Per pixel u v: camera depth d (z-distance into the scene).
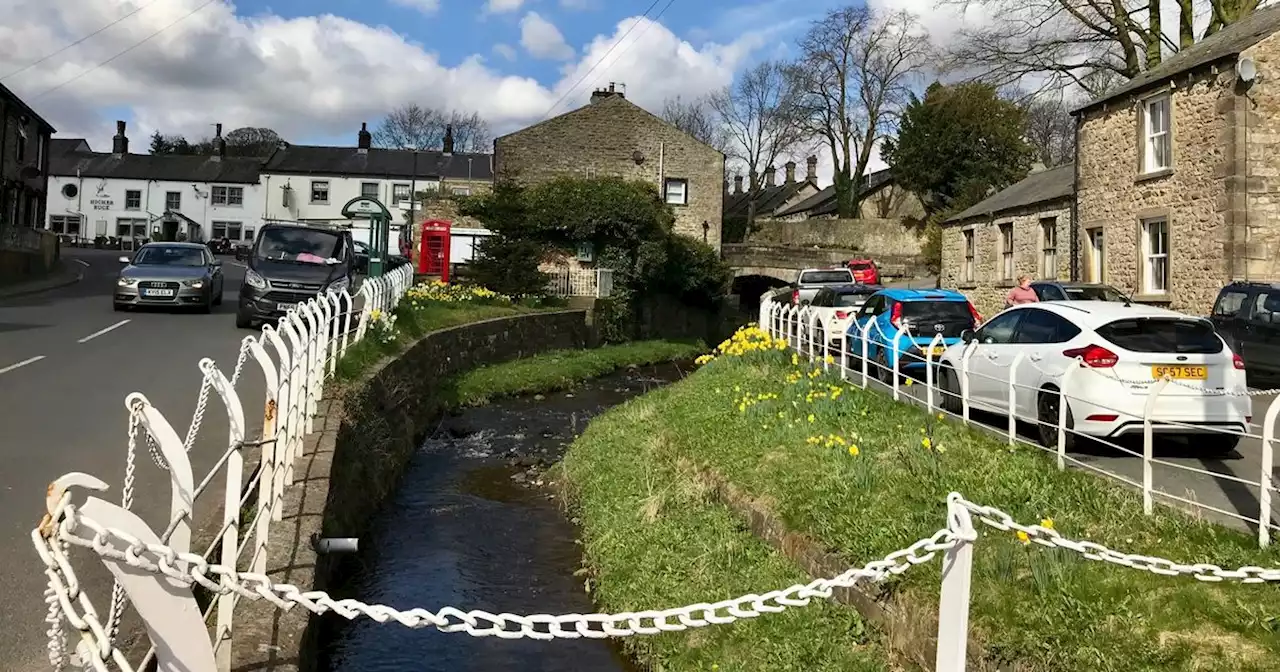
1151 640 4.31
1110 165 20.39
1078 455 8.77
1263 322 13.62
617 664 6.66
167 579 2.99
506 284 27.91
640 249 31.94
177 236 64.12
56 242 35.31
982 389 10.28
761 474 8.16
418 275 34.53
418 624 3.26
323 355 10.16
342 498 8.11
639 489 9.65
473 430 15.23
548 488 11.55
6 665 4.09
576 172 40.00
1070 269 22.50
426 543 9.09
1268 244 16.48
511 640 6.94
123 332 15.88
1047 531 4.02
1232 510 6.60
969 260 29.05
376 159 64.94
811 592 3.70
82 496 6.49
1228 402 8.31
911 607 5.15
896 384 10.69
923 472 7.36
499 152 39.88
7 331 15.30
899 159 49.94
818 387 11.43
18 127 36.94
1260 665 4.02
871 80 58.09
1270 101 16.55
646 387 21.80
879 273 40.72
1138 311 8.80
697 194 40.56
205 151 85.50
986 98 45.56
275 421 5.86
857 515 6.58
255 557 5.05
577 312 28.28
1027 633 4.50
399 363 14.20
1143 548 5.50
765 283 46.09
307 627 4.91
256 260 18.27
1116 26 26.72
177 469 3.28
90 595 4.90
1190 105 17.72
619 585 7.52
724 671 5.65
